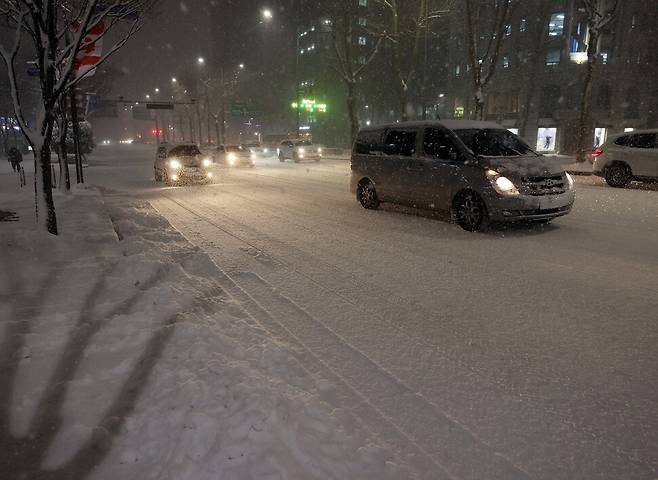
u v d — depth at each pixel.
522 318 4.61
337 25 35.34
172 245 7.36
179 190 16.48
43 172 7.19
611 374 3.55
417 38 30.91
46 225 7.21
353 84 33.66
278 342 3.99
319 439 2.62
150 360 3.40
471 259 6.77
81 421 2.74
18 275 5.27
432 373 3.55
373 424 2.89
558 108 41.78
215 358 3.41
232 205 12.48
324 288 5.53
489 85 46.41
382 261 6.71
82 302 4.51
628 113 40.06
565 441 2.78
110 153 62.84
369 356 3.81
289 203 12.66
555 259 6.71
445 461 2.58
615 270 6.15
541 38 41.72
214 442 2.49
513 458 2.62
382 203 11.98
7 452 2.50
